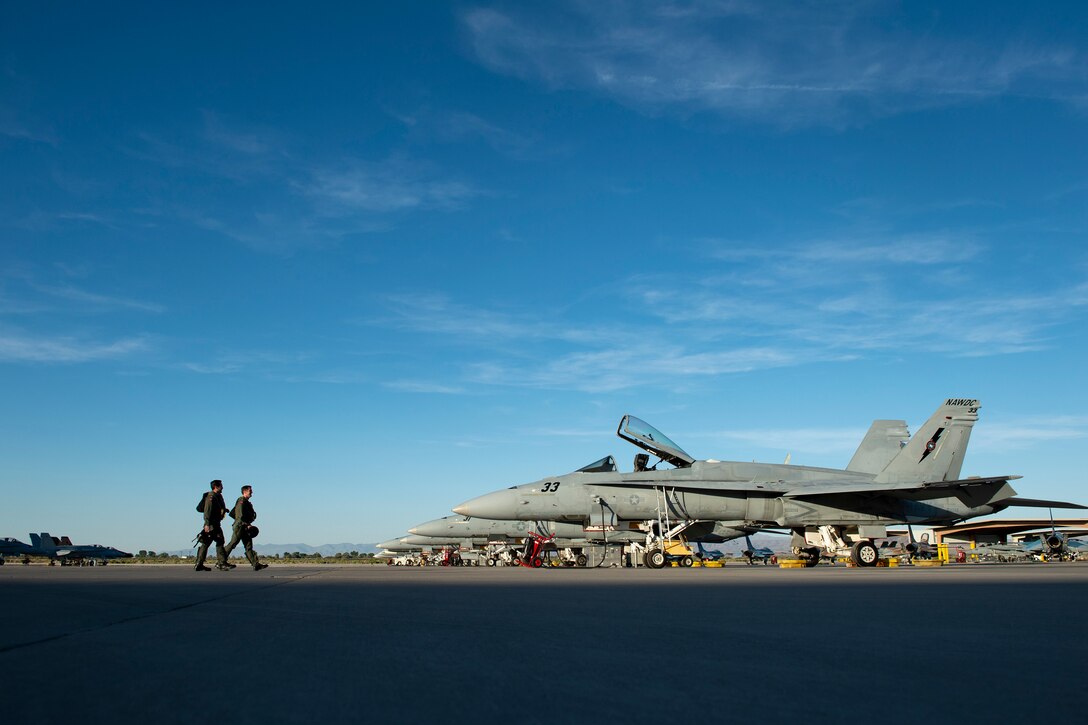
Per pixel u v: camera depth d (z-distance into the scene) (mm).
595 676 3783
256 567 18109
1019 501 27031
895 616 6762
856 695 3373
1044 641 5125
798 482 25719
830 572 18156
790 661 4262
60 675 3752
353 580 13508
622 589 10758
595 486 26172
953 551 57219
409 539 51844
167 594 9328
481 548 47250
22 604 7766
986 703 3230
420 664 4121
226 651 4566
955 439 26250
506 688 3484
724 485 25125
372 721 2875
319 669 3965
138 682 3590
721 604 8031
